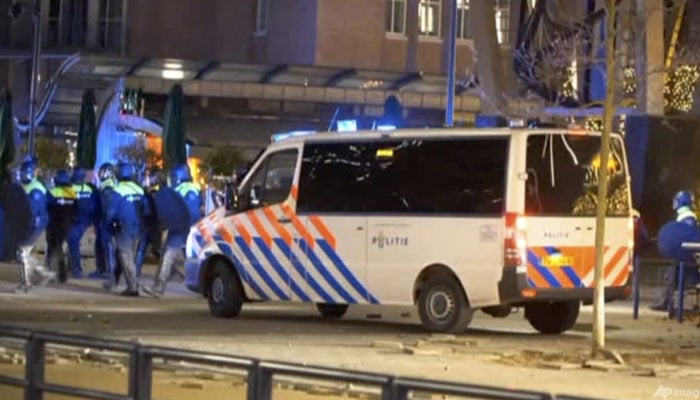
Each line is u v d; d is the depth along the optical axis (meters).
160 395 26.84
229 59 114.69
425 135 39.00
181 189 50.44
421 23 110.19
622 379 31.23
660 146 61.78
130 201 50.31
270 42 111.19
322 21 106.50
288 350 34.84
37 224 51.16
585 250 38.25
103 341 19.36
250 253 42.59
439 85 88.38
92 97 76.44
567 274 37.94
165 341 36.16
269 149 42.56
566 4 61.66
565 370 32.44
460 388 15.38
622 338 40.06
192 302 49.47
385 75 89.50
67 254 57.31
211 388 28.09
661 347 37.66
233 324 41.62
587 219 38.28
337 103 91.56
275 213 41.94
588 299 38.25
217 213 43.81
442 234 38.41
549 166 37.97
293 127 95.12
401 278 39.19
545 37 61.41
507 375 31.23
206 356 17.89
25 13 114.00
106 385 27.78
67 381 28.42
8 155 71.69
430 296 38.72
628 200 39.44
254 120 94.69
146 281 57.44
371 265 39.69
